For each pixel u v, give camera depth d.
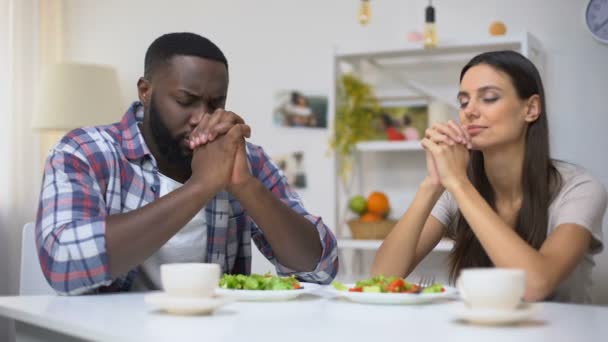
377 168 3.04
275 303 1.15
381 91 3.01
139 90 1.59
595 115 2.78
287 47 3.22
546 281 1.39
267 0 3.26
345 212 3.03
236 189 1.43
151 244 1.29
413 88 2.96
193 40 1.52
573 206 1.61
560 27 2.83
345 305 1.13
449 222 1.87
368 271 3.02
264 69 3.26
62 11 3.58
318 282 1.62
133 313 1.04
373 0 3.09
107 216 1.31
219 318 0.98
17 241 3.32
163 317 0.99
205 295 1.02
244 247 1.75
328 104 3.14
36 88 3.42
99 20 3.55
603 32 2.75
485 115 1.66
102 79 3.23
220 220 1.62
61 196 1.36
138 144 1.54
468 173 1.79
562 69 2.82
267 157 1.81
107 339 0.87
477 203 1.46
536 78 1.70
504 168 1.72
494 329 0.89
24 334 1.13
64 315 1.02
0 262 3.25
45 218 1.34
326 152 3.12
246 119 3.28
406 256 1.65
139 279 1.52
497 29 2.73
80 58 3.58
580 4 2.80
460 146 1.52
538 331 0.87
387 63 3.01
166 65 1.49
